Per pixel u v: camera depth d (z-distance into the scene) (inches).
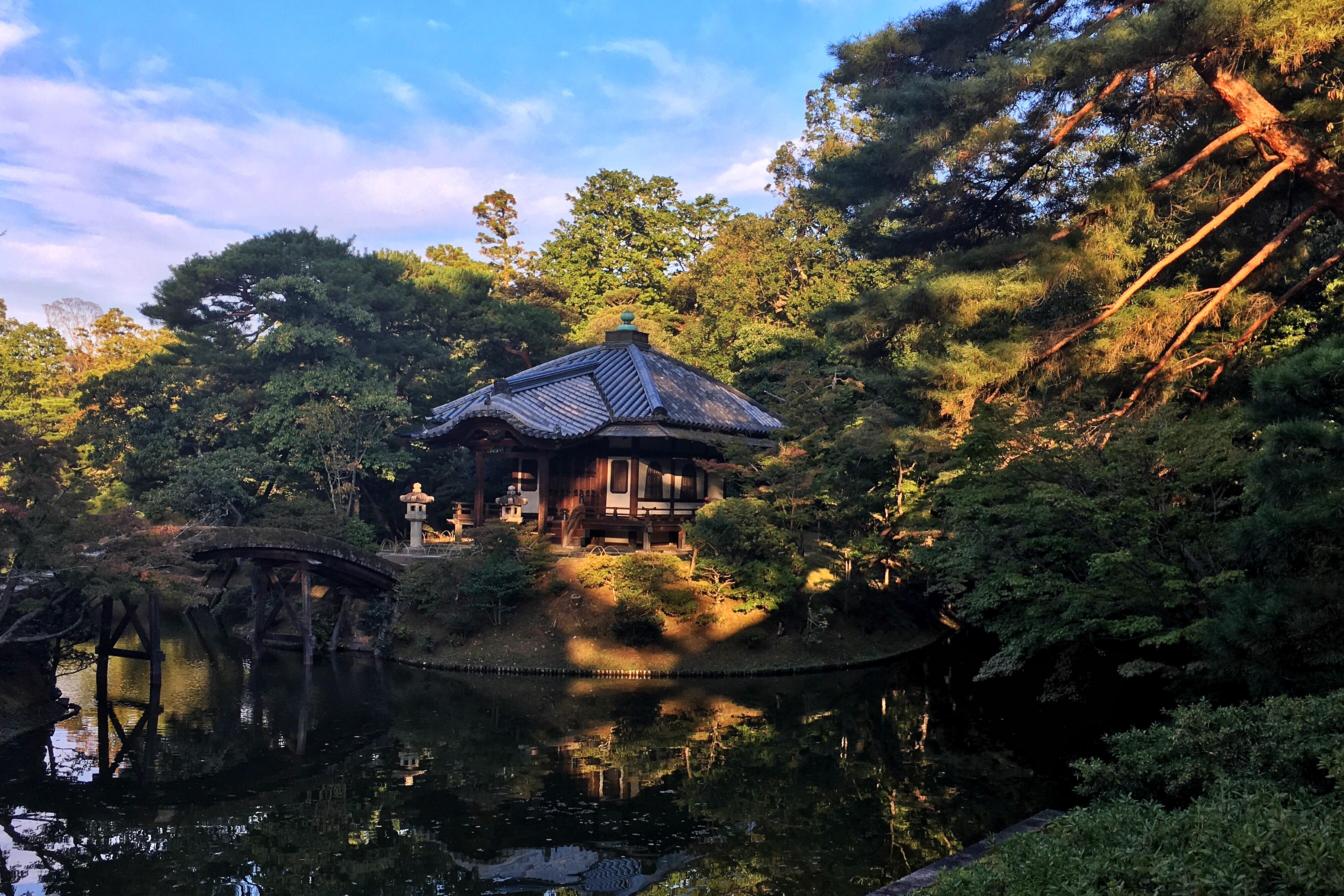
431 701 944.3
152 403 1517.0
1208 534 577.0
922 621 1327.5
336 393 1507.1
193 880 514.0
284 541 1079.0
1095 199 744.3
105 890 500.1
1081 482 648.4
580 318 2733.8
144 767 724.0
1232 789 341.4
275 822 604.1
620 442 1322.6
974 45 793.6
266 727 844.6
